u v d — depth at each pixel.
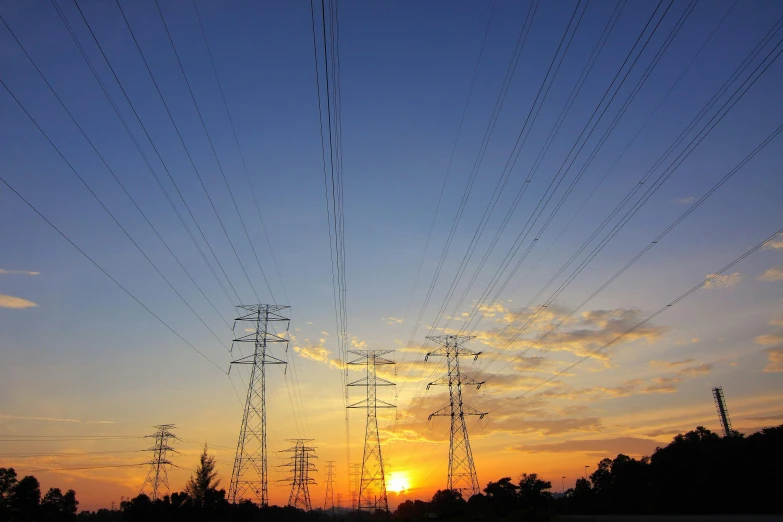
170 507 89.62
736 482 80.75
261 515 85.75
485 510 97.81
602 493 113.19
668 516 81.25
